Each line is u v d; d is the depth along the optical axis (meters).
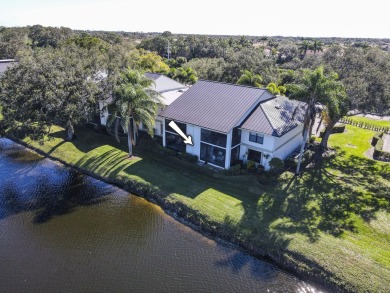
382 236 25.45
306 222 27.34
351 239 25.12
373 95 35.84
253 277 22.84
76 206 31.20
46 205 31.28
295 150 41.31
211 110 37.38
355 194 31.70
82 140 44.09
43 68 39.41
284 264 23.72
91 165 37.94
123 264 23.95
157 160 38.38
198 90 41.34
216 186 32.94
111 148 41.59
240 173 34.72
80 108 38.53
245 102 37.00
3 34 106.31
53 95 36.88
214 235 27.08
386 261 22.73
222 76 67.75
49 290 21.67
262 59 70.88
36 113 37.31
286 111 38.66
